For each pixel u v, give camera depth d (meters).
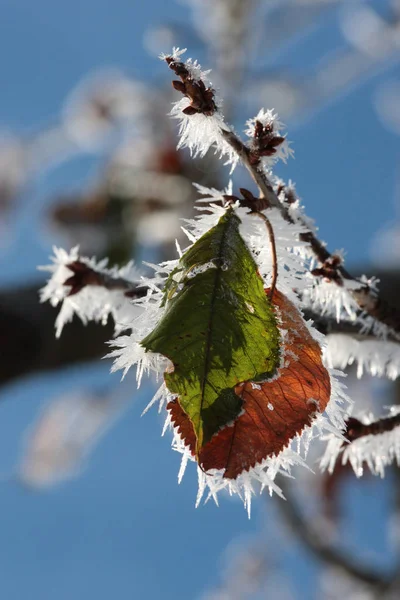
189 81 0.50
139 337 0.48
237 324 0.48
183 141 0.51
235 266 0.49
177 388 0.48
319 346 0.49
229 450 0.49
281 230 0.50
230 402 0.48
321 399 0.49
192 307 0.48
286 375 0.49
